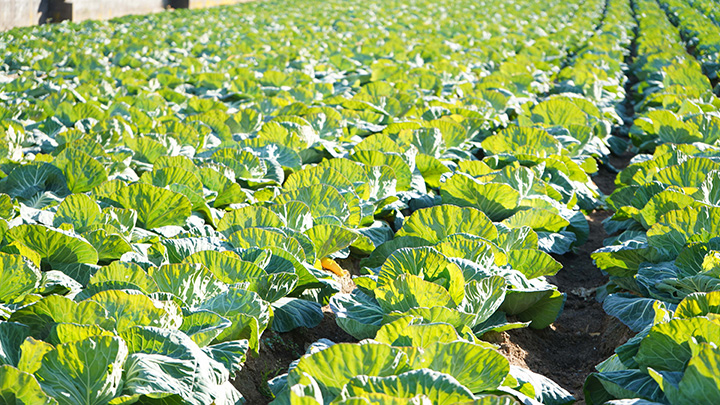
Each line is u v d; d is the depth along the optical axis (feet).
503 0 157.69
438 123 30.99
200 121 31.09
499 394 12.54
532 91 50.06
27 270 14.42
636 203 21.91
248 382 15.25
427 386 10.52
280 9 131.23
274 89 46.32
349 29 96.48
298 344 17.67
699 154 27.96
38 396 10.37
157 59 63.67
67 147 24.49
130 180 23.90
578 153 33.12
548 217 22.41
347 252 21.62
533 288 17.15
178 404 11.43
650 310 17.20
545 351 18.83
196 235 19.43
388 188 24.12
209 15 113.60
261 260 16.53
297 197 20.45
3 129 27.14
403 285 14.53
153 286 14.48
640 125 38.04
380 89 41.50
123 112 33.88
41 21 100.68
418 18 114.21
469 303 15.08
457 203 23.53
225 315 14.12
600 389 14.67
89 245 16.26
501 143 29.35
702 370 11.04
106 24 92.53
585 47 78.18
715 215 17.67
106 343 11.12
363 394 9.84
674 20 116.47
